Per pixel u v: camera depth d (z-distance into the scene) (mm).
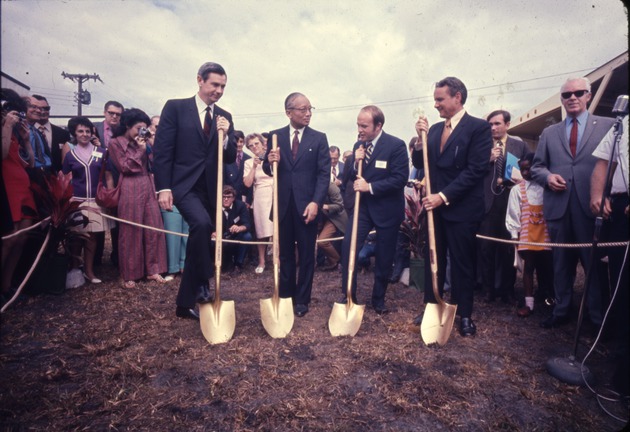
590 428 1789
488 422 1817
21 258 3584
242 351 2479
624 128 2285
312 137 3246
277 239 2914
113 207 4004
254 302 3650
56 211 3600
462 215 2807
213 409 1870
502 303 3732
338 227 5137
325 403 1938
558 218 2932
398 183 3172
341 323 2820
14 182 3170
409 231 4344
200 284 2936
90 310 3277
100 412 1836
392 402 1941
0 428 1691
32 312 3182
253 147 5191
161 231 4129
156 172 2809
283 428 1738
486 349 2617
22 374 2182
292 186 3184
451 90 2805
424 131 2895
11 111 2975
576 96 2857
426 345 2635
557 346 2705
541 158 3105
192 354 2430
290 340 2674
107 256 5629
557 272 3012
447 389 2072
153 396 1969
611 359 2508
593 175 2549
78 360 2367
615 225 2430
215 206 3031
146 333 2785
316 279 4723
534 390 2100
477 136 2742
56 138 4477
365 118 3168
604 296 2971
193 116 2887
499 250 3715
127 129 4074
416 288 4227
